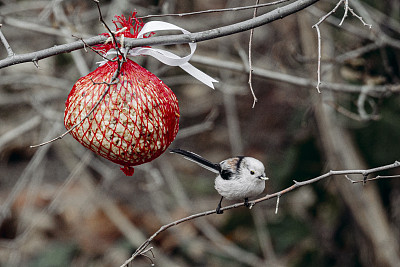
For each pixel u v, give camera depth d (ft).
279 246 34.78
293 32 33.30
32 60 16.14
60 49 16.15
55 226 42.04
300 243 35.50
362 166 31.63
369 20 27.35
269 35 38.11
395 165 17.42
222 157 45.62
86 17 34.32
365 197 31.48
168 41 15.87
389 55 30.71
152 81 17.06
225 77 36.55
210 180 44.42
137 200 43.32
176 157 46.78
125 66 16.92
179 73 40.11
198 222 37.14
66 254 40.22
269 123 38.63
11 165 45.60
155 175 32.68
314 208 34.83
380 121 31.58
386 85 26.86
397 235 32.45
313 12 29.58
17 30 38.32
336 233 34.22
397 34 31.94
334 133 31.35
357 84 31.91
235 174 21.43
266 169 35.35
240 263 36.52
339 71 31.37
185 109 45.37
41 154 30.71
